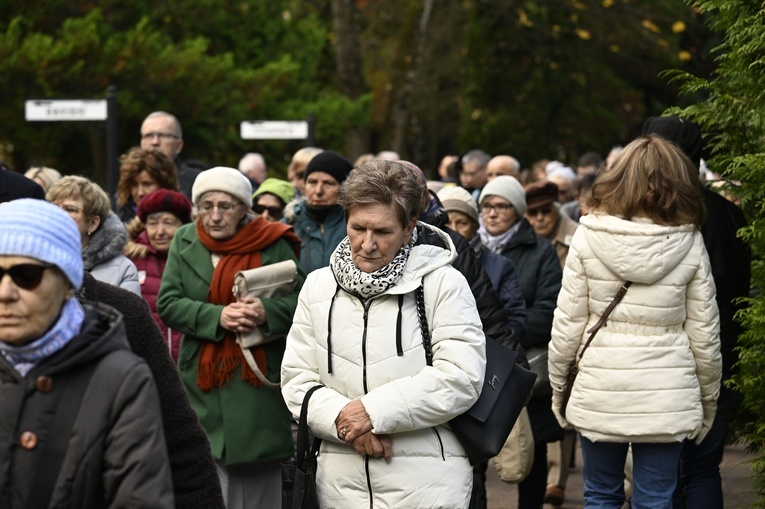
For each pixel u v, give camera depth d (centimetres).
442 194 977
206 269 870
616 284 738
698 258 736
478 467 684
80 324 427
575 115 4131
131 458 411
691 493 825
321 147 3177
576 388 755
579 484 1274
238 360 853
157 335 504
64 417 413
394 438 610
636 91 4216
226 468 861
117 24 2870
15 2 2634
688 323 743
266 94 2869
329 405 609
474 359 611
